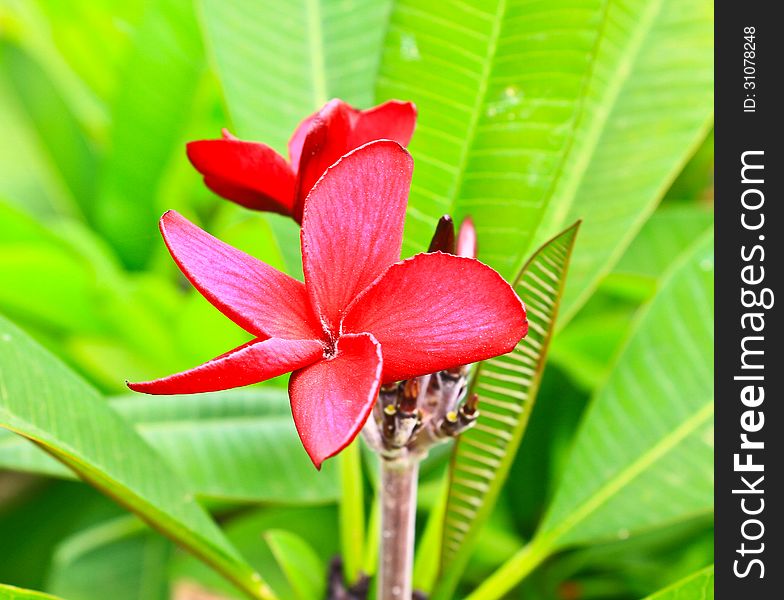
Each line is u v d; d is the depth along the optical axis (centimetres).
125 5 79
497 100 49
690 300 55
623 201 54
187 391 37
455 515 50
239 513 72
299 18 56
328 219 38
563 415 73
